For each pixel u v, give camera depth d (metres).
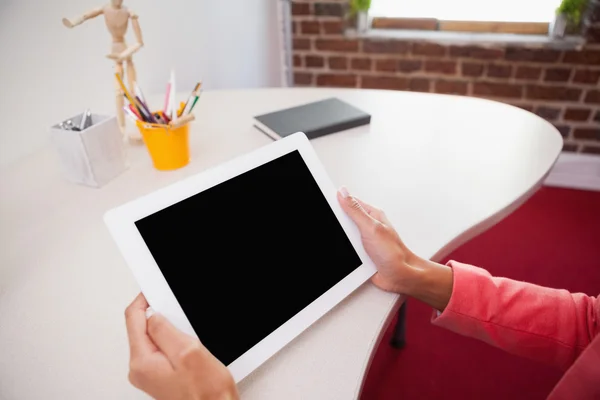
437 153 0.87
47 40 0.92
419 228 0.65
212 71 1.71
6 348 0.47
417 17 2.13
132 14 0.84
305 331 0.50
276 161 0.56
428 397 1.20
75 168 0.76
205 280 0.47
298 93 1.21
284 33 2.35
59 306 0.52
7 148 0.86
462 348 1.35
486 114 1.05
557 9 1.86
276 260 0.51
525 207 2.02
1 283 0.55
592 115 2.01
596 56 1.89
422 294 0.57
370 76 2.24
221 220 0.50
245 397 0.43
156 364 0.39
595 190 2.14
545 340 0.58
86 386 0.44
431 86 2.18
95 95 1.09
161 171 0.82
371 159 0.84
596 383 0.51
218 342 0.44
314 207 0.56
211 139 0.95
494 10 2.02
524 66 2.00
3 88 0.84
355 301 0.54
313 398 0.42
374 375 1.27
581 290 1.54
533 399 1.20
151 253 0.45
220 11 1.69
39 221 0.68
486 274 0.61
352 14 2.10
